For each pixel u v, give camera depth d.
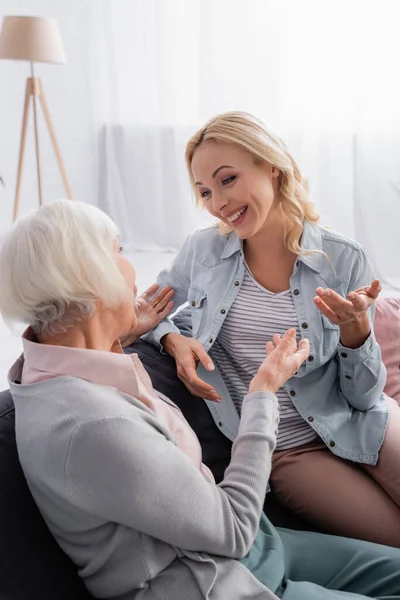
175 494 0.89
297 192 1.45
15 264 0.96
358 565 1.18
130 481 0.86
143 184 5.04
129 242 5.17
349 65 4.08
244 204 1.38
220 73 4.51
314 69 4.20
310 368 1.43
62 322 0.98
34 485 0.95
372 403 1.48
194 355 1.50
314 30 4.14
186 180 4.91
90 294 0.97
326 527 1.40
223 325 1.52
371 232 4.22
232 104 4.54
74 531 0.94
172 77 4.75
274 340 1.27
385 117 4.05
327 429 1.45
